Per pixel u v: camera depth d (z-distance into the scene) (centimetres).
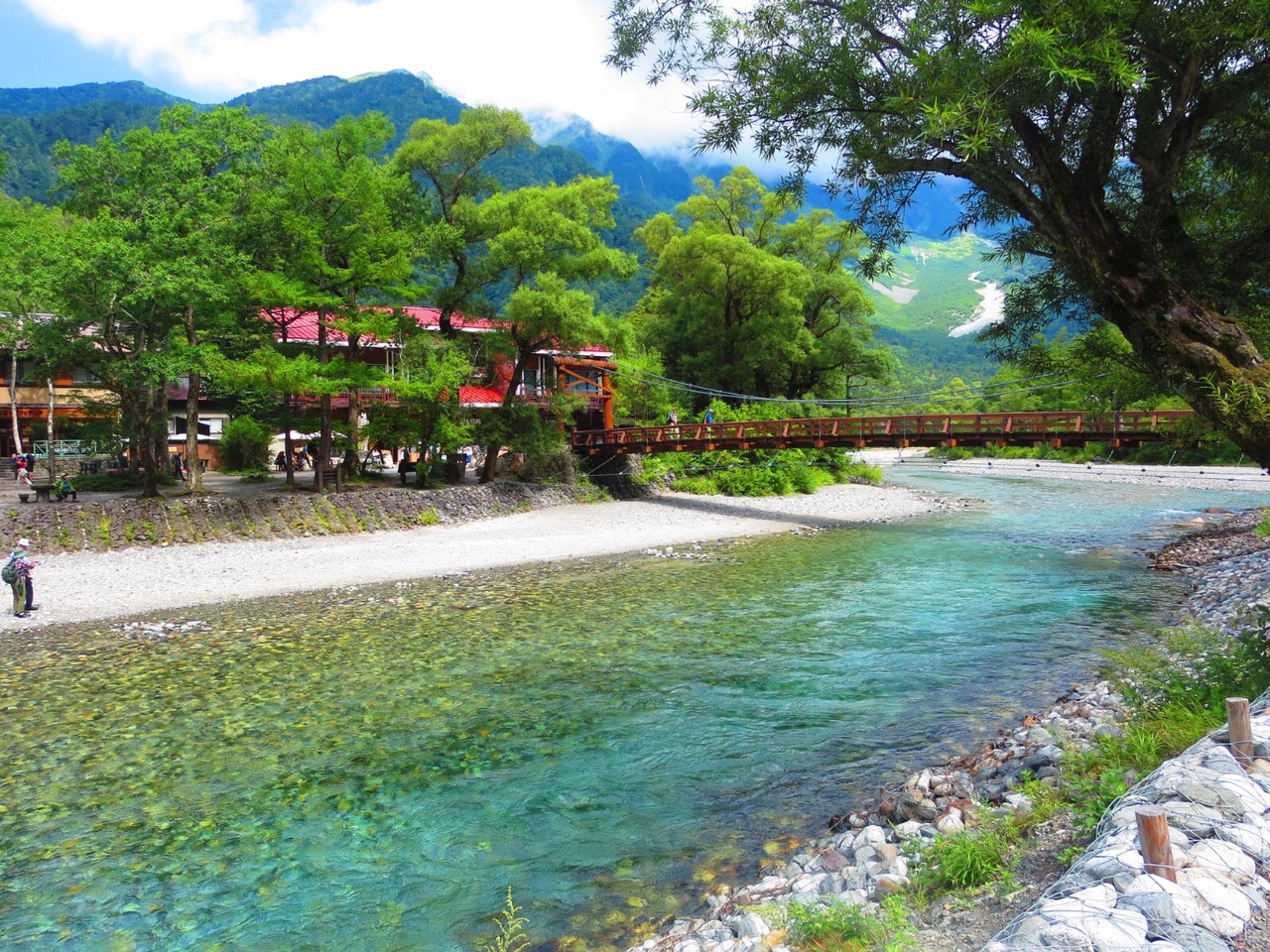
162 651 1384
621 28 655
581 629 1510
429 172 3397
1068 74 473
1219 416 591
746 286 5200
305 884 662
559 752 929
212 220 2536
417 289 2916
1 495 2698
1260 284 792
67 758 931
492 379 3666
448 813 782
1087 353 816
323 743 969
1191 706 678
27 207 3341
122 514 2362
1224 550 2114
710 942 497
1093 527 2942
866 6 584
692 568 2167
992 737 898
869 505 3778
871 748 898
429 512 2962
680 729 988
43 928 605
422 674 1236
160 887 662
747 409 4922
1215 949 285
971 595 1750
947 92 541
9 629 1537
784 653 1318
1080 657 1225
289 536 2572
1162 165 627
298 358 2589
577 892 631
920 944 402
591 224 3575
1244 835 370
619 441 3928
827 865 585
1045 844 490
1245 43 564
